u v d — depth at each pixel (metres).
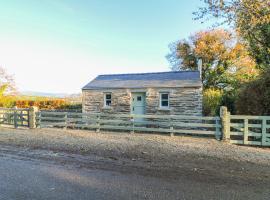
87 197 4.42
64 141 9.97
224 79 26.11
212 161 6.93
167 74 18.78
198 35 29.78
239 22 12.54
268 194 4.57
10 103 25.41
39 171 5.92
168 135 12.02
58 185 5.00
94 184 5.07
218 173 5.83
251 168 6.27
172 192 4.66
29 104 25.06
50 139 10.45
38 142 9.71
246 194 4.57
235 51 26.03
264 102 10.36
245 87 11.80
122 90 16.86
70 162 6.75
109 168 6.20
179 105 15.51
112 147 8.79
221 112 10.49
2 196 4.44
